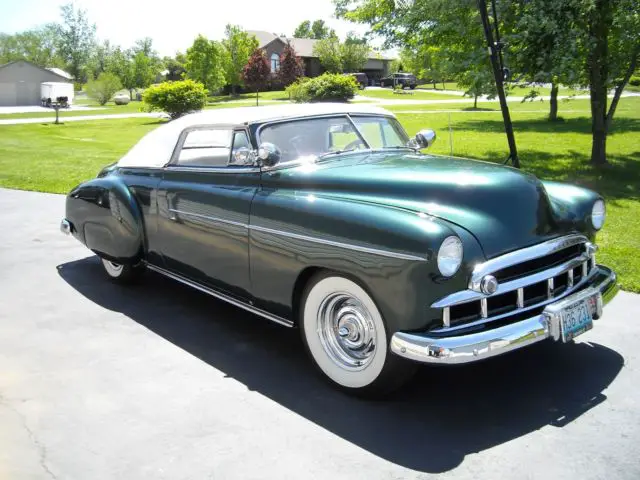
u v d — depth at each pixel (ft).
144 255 17.66
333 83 128.98
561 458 9.96
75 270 21.18
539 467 9.73
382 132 16.17
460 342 10.19
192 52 211.00
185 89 122.72
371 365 11.56
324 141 14.94
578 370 13.04
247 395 12.32
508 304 11.17
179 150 16.28
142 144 18.02
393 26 57.36
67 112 158.81
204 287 15.72
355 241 11.25
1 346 14.82
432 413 11.48
